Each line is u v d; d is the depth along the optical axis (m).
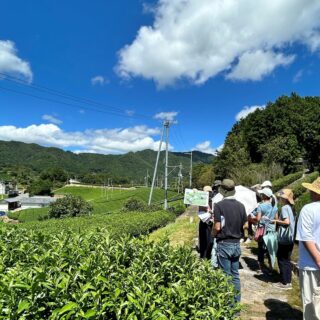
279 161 43.41
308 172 47.69
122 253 3.78
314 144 51.38
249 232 8.86
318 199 4.20
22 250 3.81
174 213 35.91
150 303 2.82
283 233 6.75
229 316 3.25
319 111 53.06
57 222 18.05
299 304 6.05
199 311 2.99
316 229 3.98
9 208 107.50
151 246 4.08
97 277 2.91
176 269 3.68
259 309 5.79
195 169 89.12
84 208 40.69
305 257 4.10
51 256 3.40
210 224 8.12
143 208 37.66
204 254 8.43
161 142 46.00
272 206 7.67
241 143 57.22
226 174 49.72
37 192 124.19
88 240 4.21
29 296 2.62
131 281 3.07
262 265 8.30
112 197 84.00
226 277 3.75
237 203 5.49
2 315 2.49
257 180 35.00
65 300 2.70
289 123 53.25
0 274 2.93
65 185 143.50
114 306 2.74
